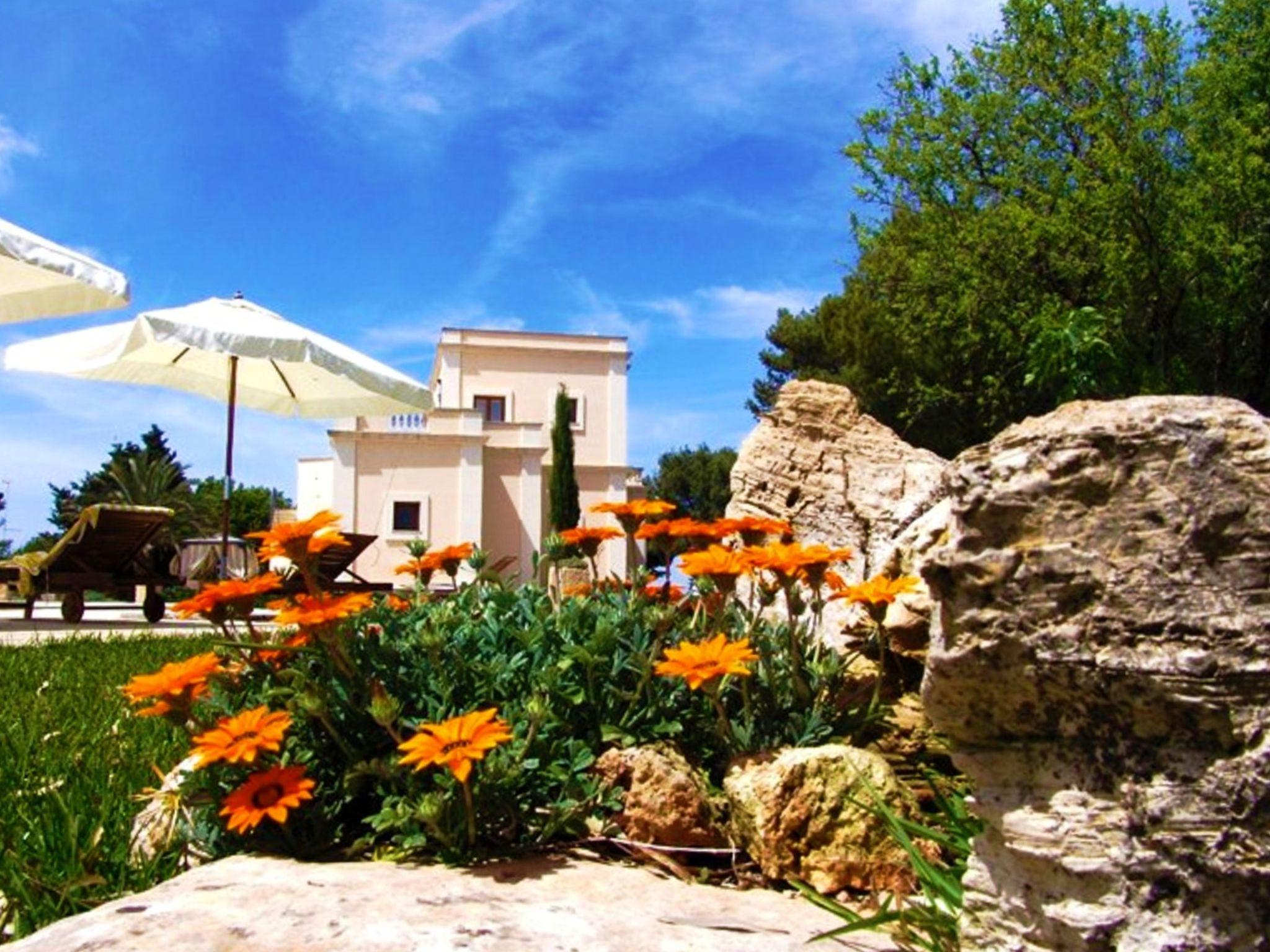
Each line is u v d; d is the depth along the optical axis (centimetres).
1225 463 131
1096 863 133
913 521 381
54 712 430
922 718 297
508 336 3388
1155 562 132
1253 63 1739
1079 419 141
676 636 282
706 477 5125
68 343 1202
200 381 1358
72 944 166
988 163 1997
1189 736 129
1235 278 1688
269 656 257
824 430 428
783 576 262
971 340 1906
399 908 184
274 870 208
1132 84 1772
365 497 2866
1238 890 126
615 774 239
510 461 3098
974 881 151
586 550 324
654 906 193
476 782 216
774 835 215
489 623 277
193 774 231
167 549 1399
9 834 238
